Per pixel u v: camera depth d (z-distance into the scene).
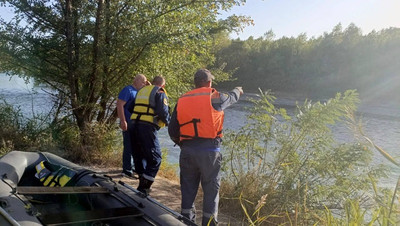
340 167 4.81
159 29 7.47
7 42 7.39
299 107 5.60
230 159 5.71
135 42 7.15
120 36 7.29
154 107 5.18
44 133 7.42
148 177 5.19
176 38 7.85
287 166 5.14
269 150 5.56
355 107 5.14
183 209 3.71
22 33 7.40
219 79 9.92
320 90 58.09
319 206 4.69
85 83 7.71
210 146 3.60
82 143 7.19
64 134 7.62
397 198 2.80
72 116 7.99
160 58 7.92
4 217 2.44
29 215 2.58
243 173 5.56
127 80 8.02
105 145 7.34
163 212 3.10
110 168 6.71
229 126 16.41
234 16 8.91
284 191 4.95
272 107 5.61
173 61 8.32
